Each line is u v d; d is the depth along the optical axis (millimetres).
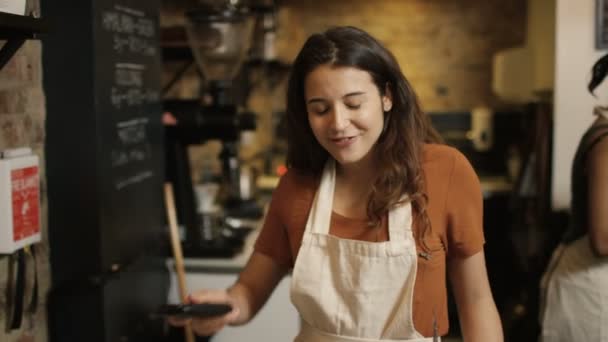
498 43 4863
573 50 3100
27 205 1730
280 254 1714
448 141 4840
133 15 2246
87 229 2004
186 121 2730
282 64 4332
